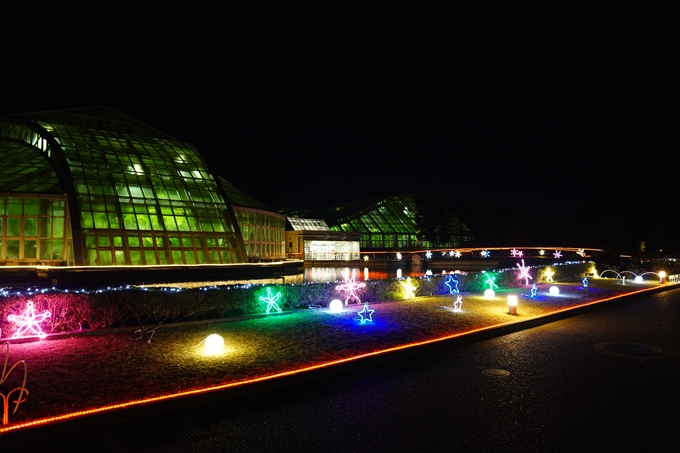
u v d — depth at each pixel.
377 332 13.55
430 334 13.43
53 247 31.55
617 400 8.39
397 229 93.00
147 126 47.88
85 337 12.57
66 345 11.59
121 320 14.21
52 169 34.06
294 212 103.69
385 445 6.54
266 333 13.22
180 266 31.42
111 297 13.98
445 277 23.97
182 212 35.34
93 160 35.31
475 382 9.51
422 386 9.26
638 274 38.72
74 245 29.20
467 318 16.25
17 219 30.95
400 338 12.81
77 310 13.40
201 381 8.77
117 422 7.27
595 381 9.55
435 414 7.72
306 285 18.38
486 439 6.74
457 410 7.90
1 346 11.44
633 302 22.94
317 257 76.88
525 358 11.51
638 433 6.96
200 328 13.92
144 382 8.67
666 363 10.99
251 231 44.56
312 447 6.47
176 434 6.93
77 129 39.69
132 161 37.53
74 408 7.34
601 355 11.79
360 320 15.51
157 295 14.85
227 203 38.69
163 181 36.97
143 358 10.38
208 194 38.50
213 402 8.22
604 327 15.88
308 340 12.38
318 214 104.69
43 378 8.80
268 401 8.36
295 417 7.60
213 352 10.96
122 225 31.67
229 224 37.31
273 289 17.27
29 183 32.09
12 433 6.42
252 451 6.36
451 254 72.94
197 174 40.03
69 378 8.83
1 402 7.50
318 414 7.73
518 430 7.06
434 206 87.25
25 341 11.93
